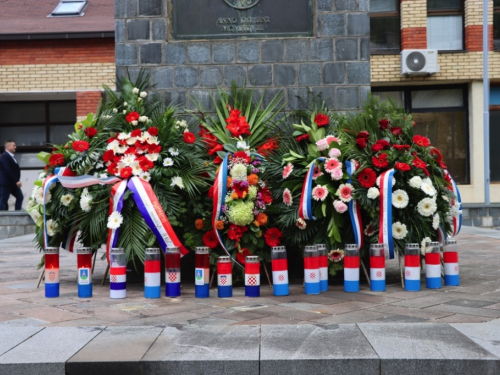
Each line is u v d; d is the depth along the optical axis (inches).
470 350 136.9
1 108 748.0
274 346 141.9
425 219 229.0
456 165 697.6
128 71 269.0
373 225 225.1
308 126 254.7
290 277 252.4
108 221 223.9
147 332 157.4
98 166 233.8
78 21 730.8
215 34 272.2
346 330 156.0
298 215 230.1
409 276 219.9
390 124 240.7
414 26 669.9
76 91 699.4
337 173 222.4
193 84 270.7
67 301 206.7
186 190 231.3
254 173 233.9
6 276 268.4
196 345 144.3
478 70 671.8
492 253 332.8
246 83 271.4
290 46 271.1
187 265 254.5
